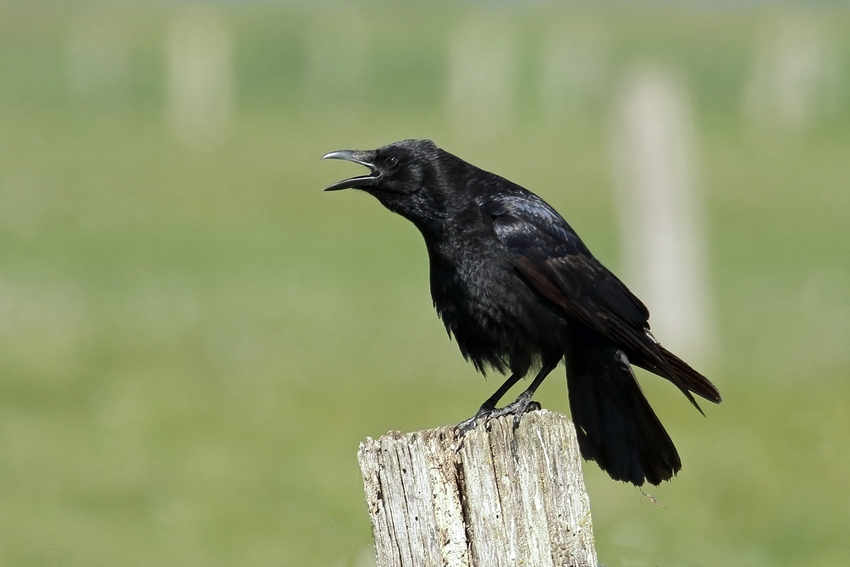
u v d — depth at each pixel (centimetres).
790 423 1445
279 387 1585
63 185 3600
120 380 1623
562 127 5066
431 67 5953
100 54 5847
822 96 5425
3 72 5634
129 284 2420
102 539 1161
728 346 1889
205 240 2953
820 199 3666
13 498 1230
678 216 1756
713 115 5266
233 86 5550
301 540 1162
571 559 594
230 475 1298
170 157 4175
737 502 1230
